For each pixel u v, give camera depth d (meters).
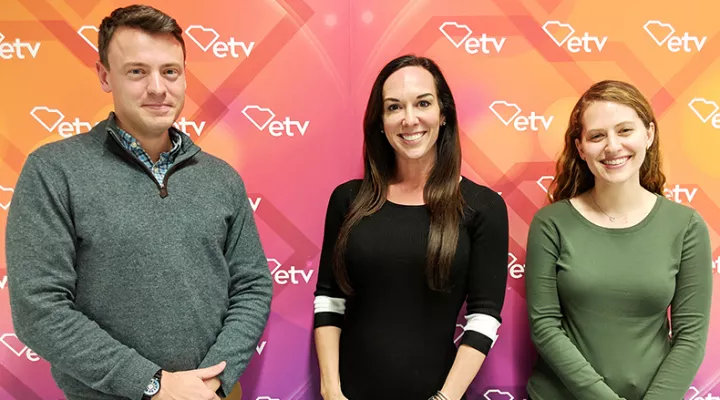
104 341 1.00
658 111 1.55
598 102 1.27
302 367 1.56
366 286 1.24
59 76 1.47
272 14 1.49
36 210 1.00
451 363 1.24
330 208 1.37
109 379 0.99
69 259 1.02
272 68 1.50
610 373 1.26
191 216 1.10
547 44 1.53
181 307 1.07
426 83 1.23
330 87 1.51
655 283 1.23
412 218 1.25
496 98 1.54
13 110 1.47
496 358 1.58
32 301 0.97
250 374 1.55
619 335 1.26
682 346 1.24
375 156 1.32
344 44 1.51
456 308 1.26
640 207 1.32
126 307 1.04
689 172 1.55
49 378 1.52
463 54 1.52
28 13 1.45
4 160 1.48
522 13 1.52
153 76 1.06
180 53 1.12
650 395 1.23
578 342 1.30
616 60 1.54
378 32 1.51
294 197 1.54
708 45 1.54
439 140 1.30
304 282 1.55
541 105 1.54
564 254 1.32
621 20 1.53
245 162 1.52
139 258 1.04
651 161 1.37
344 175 1.54
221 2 1.48
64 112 1.48
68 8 1.46
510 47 1.53
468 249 1.24
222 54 1.49
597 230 1.30
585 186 1.41
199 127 1.50
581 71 1.54
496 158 1.55
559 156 1.53
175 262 1.06
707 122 1.54
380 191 1.30
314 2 1.49
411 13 1.50
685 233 1.27
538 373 1.41
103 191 1.04
